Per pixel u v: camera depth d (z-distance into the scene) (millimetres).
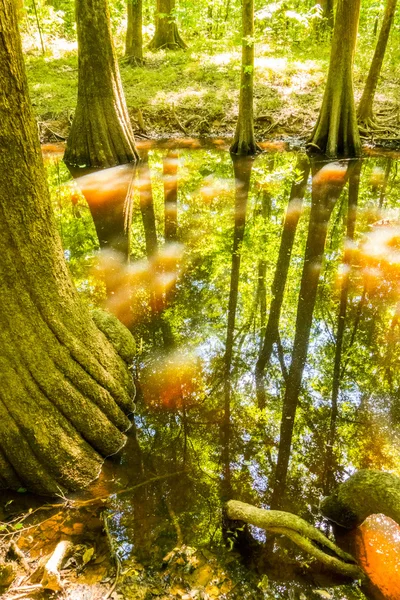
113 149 11375
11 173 3027
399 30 18234
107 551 2855
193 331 5336
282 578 2703
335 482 3439
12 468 3266
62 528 3035
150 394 4348
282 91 14398
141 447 3768
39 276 3312
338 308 5727
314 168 10906
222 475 3494
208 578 2695
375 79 12203
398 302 5824
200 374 4641
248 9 10133
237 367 4750
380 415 4129
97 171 11086
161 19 19422
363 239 7473
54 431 3322
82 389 3549
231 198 9320
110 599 2543
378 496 2773
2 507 3219
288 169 10867
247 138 11930
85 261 7004
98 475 3494
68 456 3352
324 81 14688
